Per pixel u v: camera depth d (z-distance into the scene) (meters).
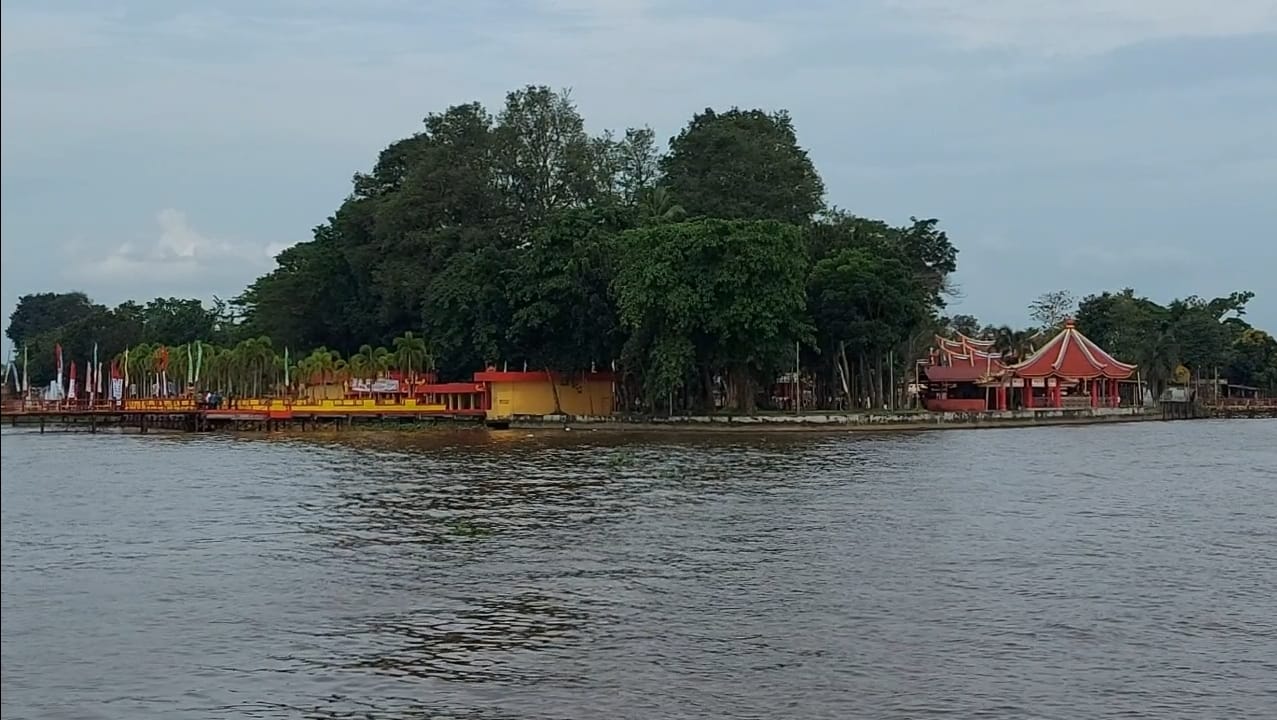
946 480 50.16
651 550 31.34
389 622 23.27
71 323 157.00
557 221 97.88
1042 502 41.94
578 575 27.84
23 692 18.94
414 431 94.88
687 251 87.94
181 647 21.53
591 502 42.09
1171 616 23.45
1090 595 25.42
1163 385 135.50
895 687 18.75
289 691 18.88
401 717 17.59
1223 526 35.88
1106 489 46.66
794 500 42.47
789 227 89.19
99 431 104.94
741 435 86.75
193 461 63.59
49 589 26.67
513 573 28.17
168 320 160.50
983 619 23.17
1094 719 17.31
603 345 98.38
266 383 112.12
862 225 108.25
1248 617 23.38
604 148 114.88
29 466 60.75
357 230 119.56
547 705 17.98
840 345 99.31
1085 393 127.81
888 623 22.86
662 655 20.66
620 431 92.69
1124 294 144.75
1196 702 18.06
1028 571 28.17
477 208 110.12
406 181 112.06
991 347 134.75
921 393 121.94
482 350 100.81
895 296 98.62
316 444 78.00
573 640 21.75
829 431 92.25
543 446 74.31
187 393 111.25
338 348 121.62
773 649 20.98
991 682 19.00
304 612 24.20
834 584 26.62
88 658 20.84
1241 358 151.38
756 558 30.03
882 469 55.62
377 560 30.16
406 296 107.88
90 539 34.12
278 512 39.97
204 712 17.95
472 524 36.56
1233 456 65.88
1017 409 115.75
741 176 106.94
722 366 94.06
